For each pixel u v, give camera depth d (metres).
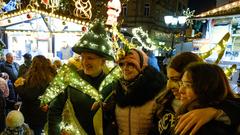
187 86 1.21
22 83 3.57
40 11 7.05
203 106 1.15
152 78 1.94
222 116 1.10
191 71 1.20
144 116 1.88
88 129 2.02
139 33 7.39
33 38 7.99
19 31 7.76
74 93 2.04
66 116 2.04
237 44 4.77
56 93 2.07
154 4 31.73
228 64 4.82
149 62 2.20
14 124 2.67
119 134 2.00
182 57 1.60
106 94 2.11
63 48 7.85
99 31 2.14
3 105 3.51
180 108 1.29
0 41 6.99
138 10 31.25
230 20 5.14
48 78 3.49
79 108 2.01
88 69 2.08
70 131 2.02
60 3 7.34
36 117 3.48
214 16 5.43
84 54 2.05
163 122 1.66
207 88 1.15
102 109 2.05
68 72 2.08
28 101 3.48
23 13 7.20
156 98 1.81
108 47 2.10
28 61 5.45
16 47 8.12
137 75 1.93
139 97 1.89
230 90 1.22
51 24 7.54
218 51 2.20
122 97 1.96
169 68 1.61
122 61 1.96
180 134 1.11
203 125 1.08
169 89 1.68
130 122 1.92
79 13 7.28
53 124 2.04
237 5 4.93
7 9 7.87
